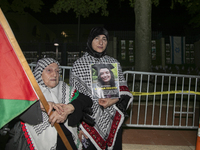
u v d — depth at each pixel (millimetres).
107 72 2086
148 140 3482
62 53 15680
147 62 7008
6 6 11859
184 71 15312
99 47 2127
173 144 3334
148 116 4980
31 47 15898
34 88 1498
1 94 1434
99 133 2059
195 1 10148
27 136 1677
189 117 4996
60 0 9719
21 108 1445
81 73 2082
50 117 1646
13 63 1456
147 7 6988
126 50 15406
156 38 16172
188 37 16391
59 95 1869
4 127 1662
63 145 1820
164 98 6902
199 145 2467
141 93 3941
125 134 3754
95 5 9742
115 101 2080
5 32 1420
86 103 1901
